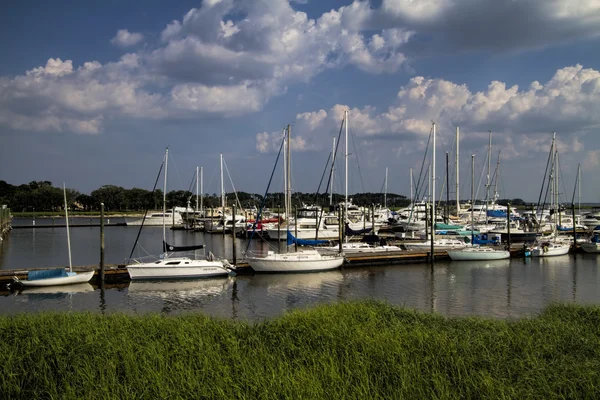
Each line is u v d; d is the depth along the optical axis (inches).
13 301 1168.8
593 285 1382.9
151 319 666.8
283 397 412.8
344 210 2450.8
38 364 483.8
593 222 3211.1
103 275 1357.0
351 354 509.7
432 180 2492.6
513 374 473.1
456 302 1143.6
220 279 1467.8
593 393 420.5
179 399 406.6
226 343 557.9
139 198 6574.8
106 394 418.9
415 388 427.5
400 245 2038.6
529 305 1109.1
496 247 2095.2
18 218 5329.7
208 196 5354.3
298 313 685.3
